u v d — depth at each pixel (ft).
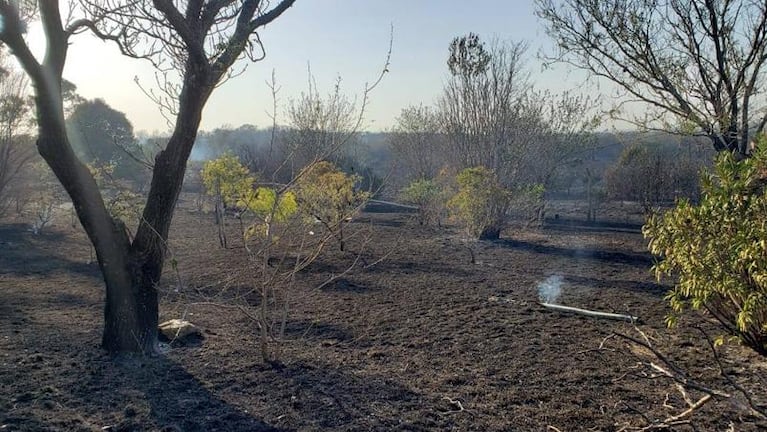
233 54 15.38
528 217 51.96
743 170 12.39
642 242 42.98
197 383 13.57
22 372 13.96
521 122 45.93
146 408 11.98
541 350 16.67
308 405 12.34
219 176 39.09
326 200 37.55
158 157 15.60
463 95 47.29
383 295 24.88
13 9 13.06
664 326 19.38
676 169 50.42
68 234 49.19
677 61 23.40
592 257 35.73
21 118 49.47
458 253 37.29
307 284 27.35
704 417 11.75
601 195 67.77
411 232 48.93
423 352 16.57
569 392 13.30
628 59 24.64
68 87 58.34
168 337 17.22
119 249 15.37
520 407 12.42
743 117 22.31
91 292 26.20
